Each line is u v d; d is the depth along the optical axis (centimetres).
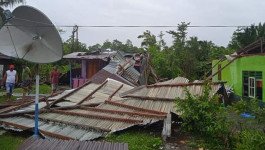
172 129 800
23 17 620
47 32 614
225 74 1886
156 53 2572
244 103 650
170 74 2366
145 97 922
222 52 2786
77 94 1073
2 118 834
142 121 772
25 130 753
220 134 651
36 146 392
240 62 1566
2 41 639
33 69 2181
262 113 621
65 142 413
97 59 2075
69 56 2198
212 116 679
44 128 756
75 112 870
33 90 1775
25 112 862
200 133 709
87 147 393
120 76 1461
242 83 1536
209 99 719
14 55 624
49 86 2127
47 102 914
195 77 2478
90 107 906
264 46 1581
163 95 925
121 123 780
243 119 911
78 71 2483
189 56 2620
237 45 2930
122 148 394
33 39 628
